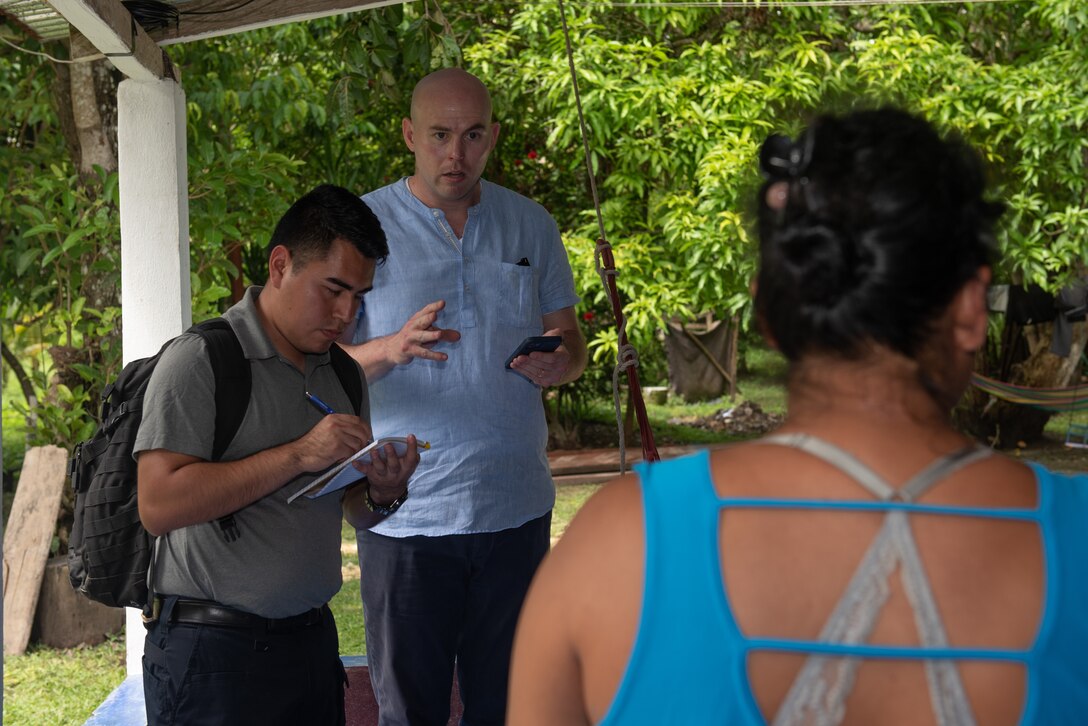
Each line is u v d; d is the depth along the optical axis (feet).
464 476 10.98
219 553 7.93
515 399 11.31
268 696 8.02
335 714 8.75
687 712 3.21
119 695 14.78
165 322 14.87
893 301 3.30
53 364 20.74
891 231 3.27
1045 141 30.17
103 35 12.96
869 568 3.20
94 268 19.21
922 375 3.43
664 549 3.32
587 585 3.42
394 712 11.12
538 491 11.51
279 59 30.73
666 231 30.22
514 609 11.35
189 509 7.53
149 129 14.75
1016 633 3.18
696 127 29.53
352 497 9.41
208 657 7.88
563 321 12.30
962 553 3.22
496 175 37.06
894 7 32.30
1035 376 38.32
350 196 8.36
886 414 3.43
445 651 11.14
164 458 7.66
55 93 22.61
